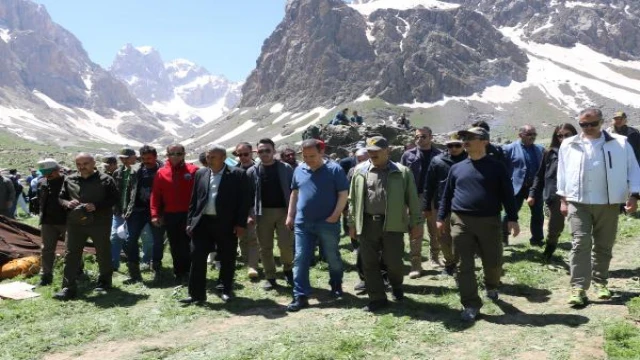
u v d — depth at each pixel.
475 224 7.60
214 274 11.46
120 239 12.00
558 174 8.25
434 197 10.23
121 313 8.87
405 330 7.30
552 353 6.23
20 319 8.71
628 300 7.75
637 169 7.81
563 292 8.60
